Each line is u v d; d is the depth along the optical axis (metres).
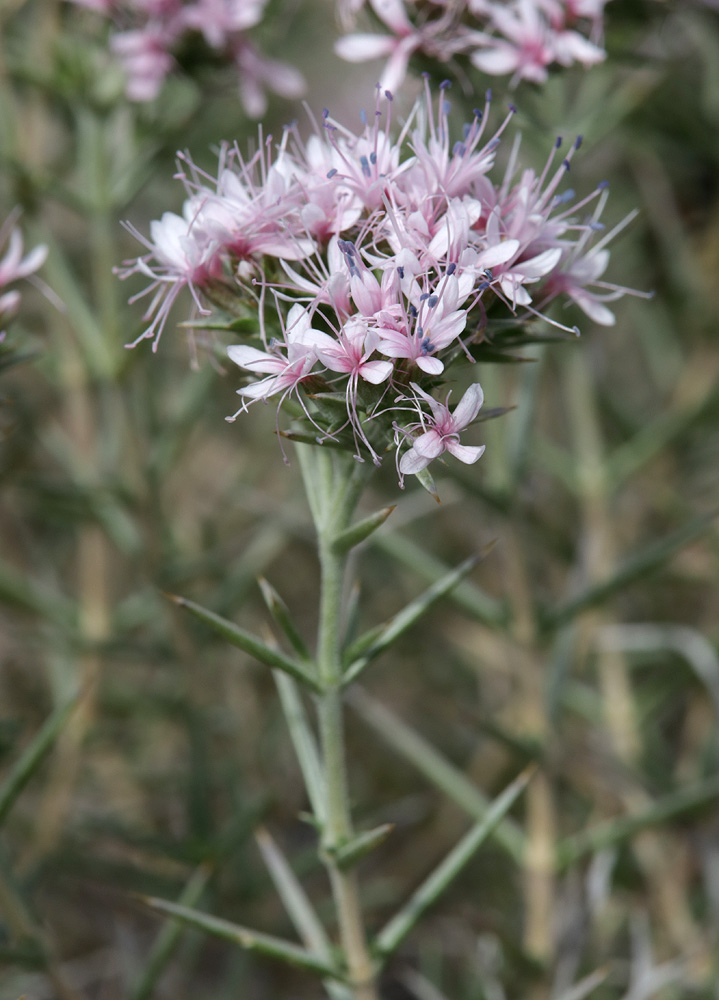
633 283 0.51
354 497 0.37
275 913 0.47
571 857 0.43
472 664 0.53
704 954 0.45
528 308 0.37
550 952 0.43
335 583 0.37
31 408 0.49
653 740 0.48
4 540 0.58
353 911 0.38
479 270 0.36
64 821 0.47
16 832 0.47
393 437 0.36
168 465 0.47
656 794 0.46
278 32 0.48
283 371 0.36
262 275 0.37
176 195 0.53
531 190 0.37
